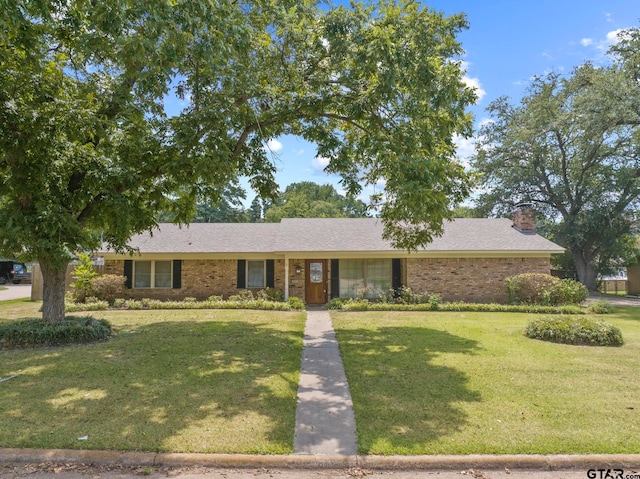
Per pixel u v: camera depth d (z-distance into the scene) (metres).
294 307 16.28
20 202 8.84
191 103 9.48
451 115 9.23
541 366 7.52
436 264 18.03
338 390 6.22
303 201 52.97
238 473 3.96
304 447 4.34
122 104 8.84
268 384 6.46
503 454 4.17
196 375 6.93
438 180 8.48
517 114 28.92
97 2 6.51
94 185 9.27
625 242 28.53
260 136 10.62
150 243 18.75
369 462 4.08
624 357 8.18
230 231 20.52
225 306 16.23
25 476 3.86
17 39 7.11
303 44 9.82
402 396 5.93
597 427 4.82
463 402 5.67
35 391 6.05
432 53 8.66
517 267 18.14
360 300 17.08
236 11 7.78
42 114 7.70
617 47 22.33
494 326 11.98
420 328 11.65
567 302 16.56
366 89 9.55
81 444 4.32
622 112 19.31
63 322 9.77
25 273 37.03
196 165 8.14
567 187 27.91
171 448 4.26
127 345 9.23
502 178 29.95
